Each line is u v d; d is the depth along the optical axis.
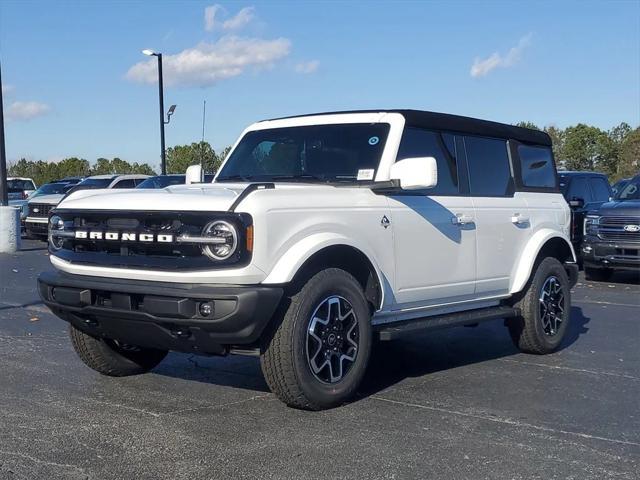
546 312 7.41
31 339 7.80
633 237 13.13
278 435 4.80
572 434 4.93
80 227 5.38
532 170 7.72
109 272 5.18
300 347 5.04
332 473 4.18
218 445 4.61
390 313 5.98
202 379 6.25
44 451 4.49
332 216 5.33
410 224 5.97
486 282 6.80
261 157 6.67
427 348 7.75
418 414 5.32
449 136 6.68
